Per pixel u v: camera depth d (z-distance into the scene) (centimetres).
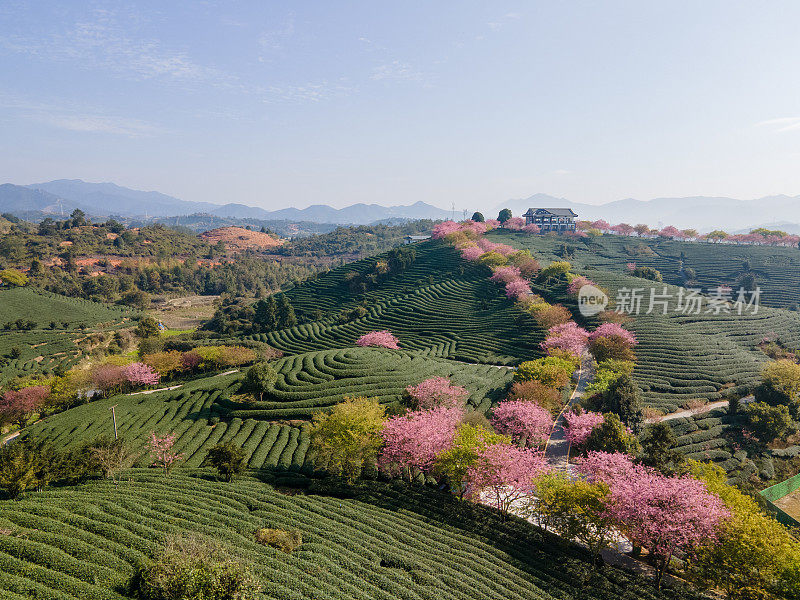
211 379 8181
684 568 3497
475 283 13325
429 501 4050
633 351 7888
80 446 4706
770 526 3081
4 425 7244
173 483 4106
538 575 3141
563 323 8881
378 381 6806
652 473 3766
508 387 6900
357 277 15750
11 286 14612
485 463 3731
